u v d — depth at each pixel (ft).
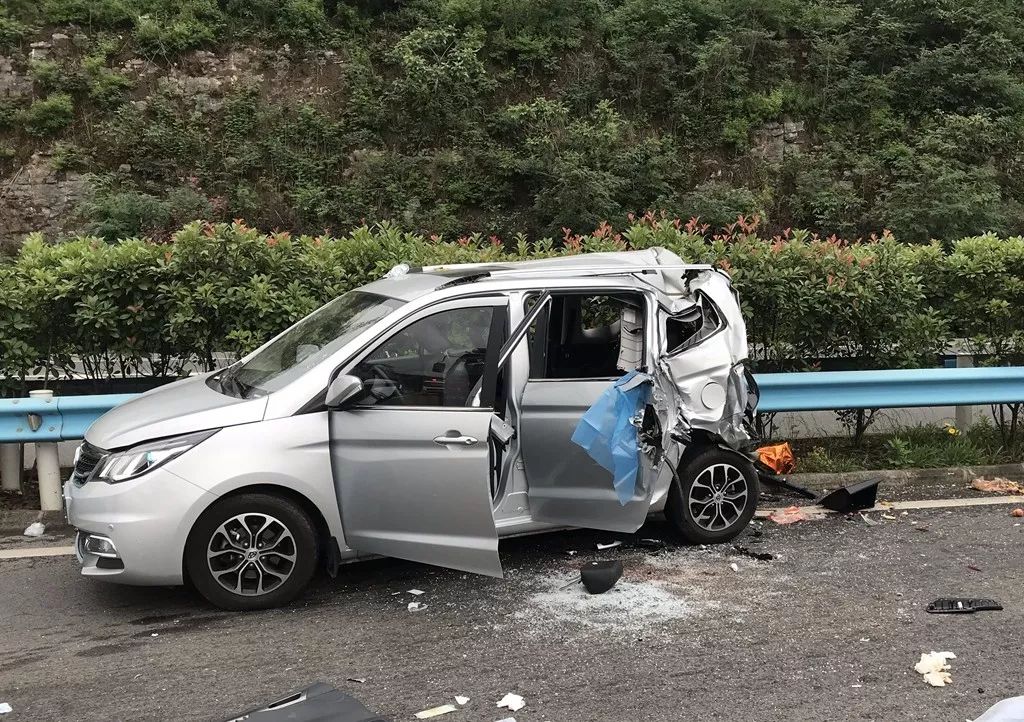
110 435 15.78
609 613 15.88
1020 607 16.17
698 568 18.20
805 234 28.45
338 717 10.89
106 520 14.97
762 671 13.64
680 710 12.44
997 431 28.09
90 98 61.26
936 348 27.55
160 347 24.20
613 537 20.10
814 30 73.00
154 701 12.63
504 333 16.89
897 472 24.94
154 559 15.07
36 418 20.66
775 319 26.55
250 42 65.51
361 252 26.48
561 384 17.49
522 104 63.62
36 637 14.84
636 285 18.40
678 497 19.27
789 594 16.80
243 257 24.41
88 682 13.21
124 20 65.26
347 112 63.41
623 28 70.28
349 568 18.16
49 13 63.87
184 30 63.87
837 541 19.95
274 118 62.49
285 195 59.57
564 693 12.91
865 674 13.55
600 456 16.99
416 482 15.92
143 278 23.49
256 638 14.78
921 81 69.51
